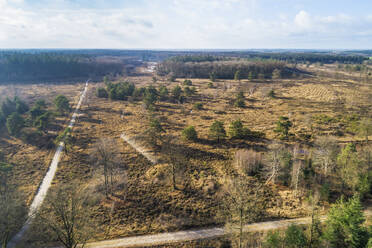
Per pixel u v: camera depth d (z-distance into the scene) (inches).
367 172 1462.8
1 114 2864.2
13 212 1051.3
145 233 1288.1
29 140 2468.0
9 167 1668.3
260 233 1236.5
